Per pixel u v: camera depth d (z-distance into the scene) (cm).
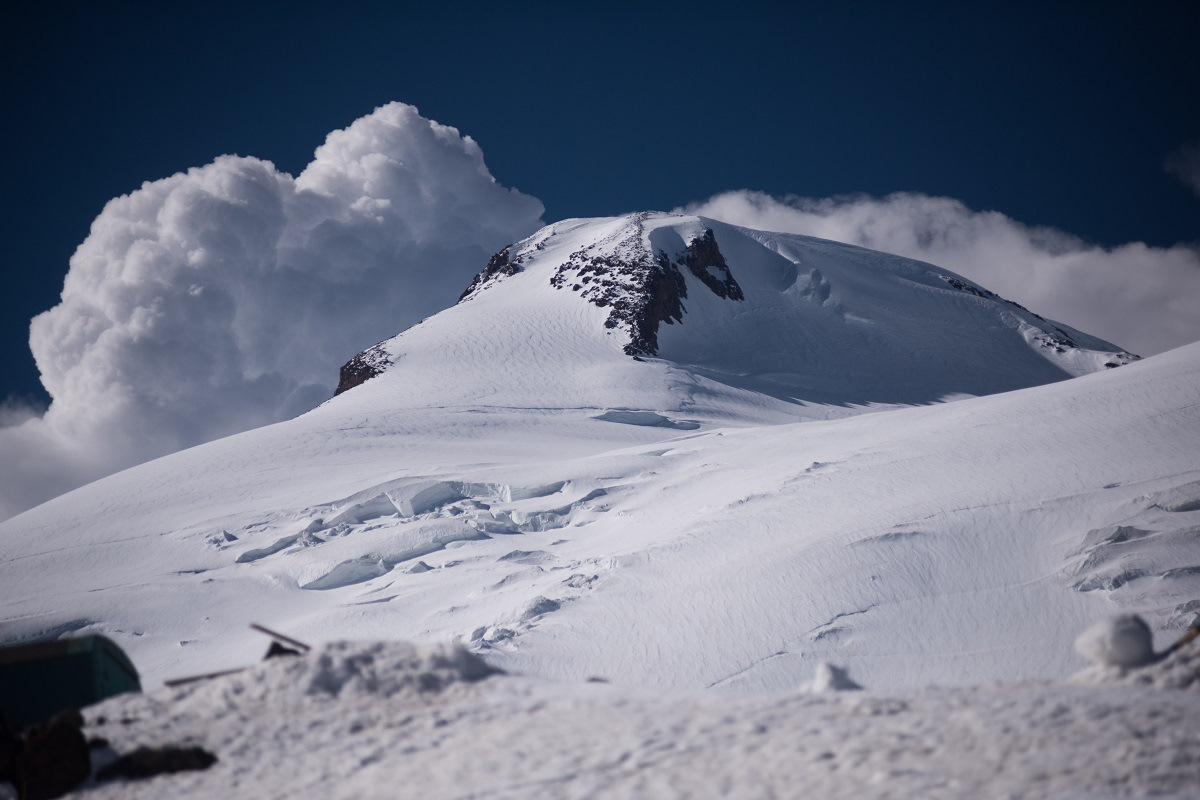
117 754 1406
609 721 1321
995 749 1071
